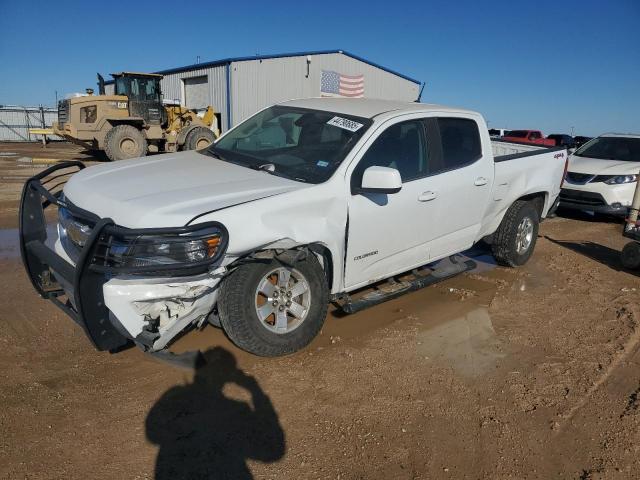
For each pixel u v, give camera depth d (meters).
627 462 2.98
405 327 4.52
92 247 3.02
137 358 3.75
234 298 3.49
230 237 3.26
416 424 3.21
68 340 3.97
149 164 4.33
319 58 27.91
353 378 3.65
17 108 33.34
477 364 3.97
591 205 9.77
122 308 3.07
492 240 6.11
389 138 4.36
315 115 4.66
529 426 3.26
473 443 3.08
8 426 2.96
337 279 4.07
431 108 4.93
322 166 4.02
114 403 3.23
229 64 25.50
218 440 2.95
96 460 2.75
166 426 3.04
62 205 3.53
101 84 19.61
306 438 3.02
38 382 3.39
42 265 3.95
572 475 2.87
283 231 3.49
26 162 18.50
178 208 3.23
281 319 3.75
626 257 6.57
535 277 6.14
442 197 4.73
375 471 2.80
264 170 4.10
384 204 4.19
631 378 3.88
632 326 4.78
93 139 18.92
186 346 3.91
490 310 5.02
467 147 5.14
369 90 30.50
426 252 4.85
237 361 3.75
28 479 2.59
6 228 7.43
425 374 3.78
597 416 3.39
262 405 3.29
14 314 4.33
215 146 4.93
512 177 5.73
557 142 30.95
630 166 9.80
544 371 3.92
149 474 2.68
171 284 3.09
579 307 5.23
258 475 2.72
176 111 20.67
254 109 26.69
